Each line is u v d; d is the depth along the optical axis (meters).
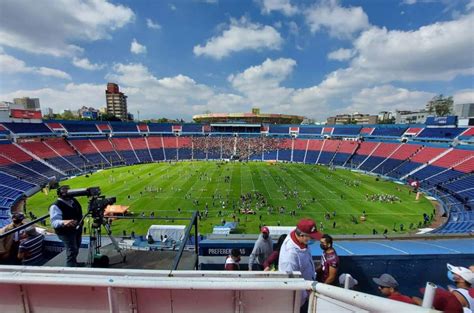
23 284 3.05
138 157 103.94
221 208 47.91
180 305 3.00
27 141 81.38
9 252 6.77
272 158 112.00
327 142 114.06
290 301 3.02
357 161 93.88
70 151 88.81
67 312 3.07
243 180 70.50
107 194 55.66
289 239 5.00
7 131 77.88
